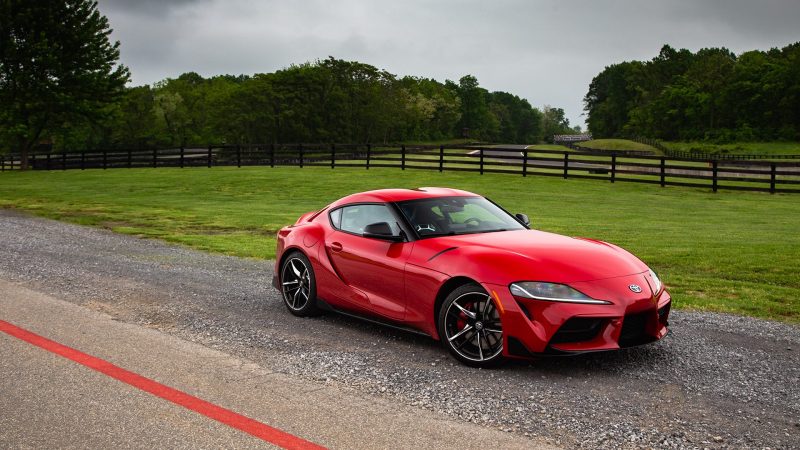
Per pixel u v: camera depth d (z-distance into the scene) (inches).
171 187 1094.4
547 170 1565.0
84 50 1788.9
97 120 1855.3
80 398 172.4
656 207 815.7
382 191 256.2
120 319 257.8
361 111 4436.5
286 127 4042.8
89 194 999.0
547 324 186.1
